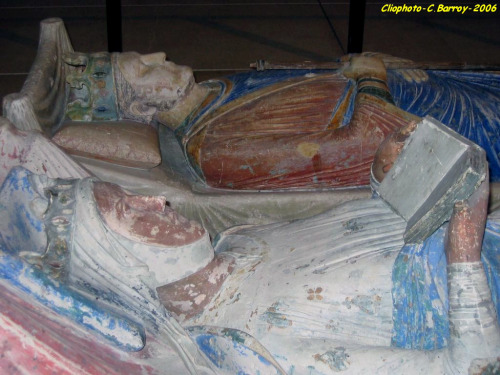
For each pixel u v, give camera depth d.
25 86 3.50
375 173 3.01
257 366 2.60
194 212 3.64
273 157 3.68
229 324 2.77
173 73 3.79
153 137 3.77
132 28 6.18
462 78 4.11
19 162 3.05
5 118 3.08
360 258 2.76
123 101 3.79
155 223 2.72
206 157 3.73
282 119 3.78
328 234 2.90
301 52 5.90
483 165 2.55
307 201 3.64
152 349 2.71
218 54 5.84
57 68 3.78
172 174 3.72
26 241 2.75
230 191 3.74
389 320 2.68
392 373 2.55
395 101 3.86
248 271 2.86
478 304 2.48
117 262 2.69
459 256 2.53
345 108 3.79
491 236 2.77
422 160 2.78
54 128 3.64
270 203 3.64
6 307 2.29
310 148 3.65
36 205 2.74
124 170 3.62
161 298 2.82
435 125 2.76
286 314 2.71
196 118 3.85
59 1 6.58
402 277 2.68
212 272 2.84
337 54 5.89
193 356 2.71
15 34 5.98
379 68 3.88
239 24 6.30
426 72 4.09
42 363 2.29
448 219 2.62
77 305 2.49
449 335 2.52
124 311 2.68
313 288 2.72
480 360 2.44
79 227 2.68
